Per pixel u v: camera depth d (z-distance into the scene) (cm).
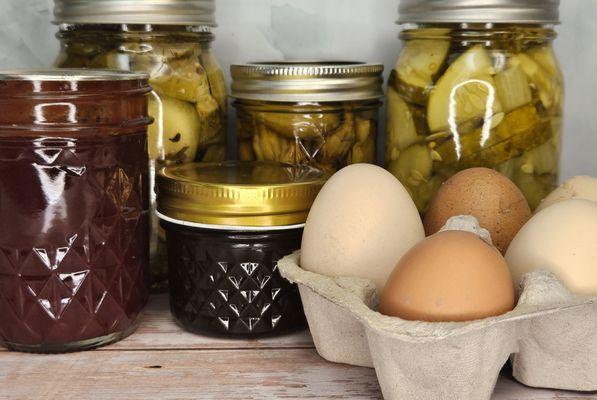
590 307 45
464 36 54
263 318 51
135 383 47
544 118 54
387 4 62
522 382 47
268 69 55
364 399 46
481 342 43
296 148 55
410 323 42
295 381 48
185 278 51
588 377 46
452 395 44
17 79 46
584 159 63
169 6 53
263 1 61
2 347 50
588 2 61
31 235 48
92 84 47
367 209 47
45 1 60
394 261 47
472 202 49
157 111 54
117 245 50
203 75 55
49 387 47
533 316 44
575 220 46
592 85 62
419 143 55
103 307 50
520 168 54
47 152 48
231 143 62
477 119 53
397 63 57
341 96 55
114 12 53
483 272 43
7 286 49
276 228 50
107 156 49
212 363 49
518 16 53
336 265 47
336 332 48
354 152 57
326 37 62
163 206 51
